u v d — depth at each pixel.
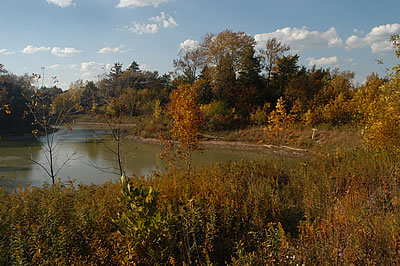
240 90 38.81
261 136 27.45
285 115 11.10
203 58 40.94
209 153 22.20
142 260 3.25
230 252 4.21
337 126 24.48
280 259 3.24
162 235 3.40
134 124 38.03
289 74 38.19
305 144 20.91
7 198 6.40
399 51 6.86
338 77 33.41
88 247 3.81
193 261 3.88
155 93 49.88
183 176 7.14
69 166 16.89
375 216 3.83
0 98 32.91
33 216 4.77
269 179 7.61
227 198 5.39
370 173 6.71
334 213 4.32
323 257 3.13
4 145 26.42
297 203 6.18
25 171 15.80
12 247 3.64
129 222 3.36
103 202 4.89
